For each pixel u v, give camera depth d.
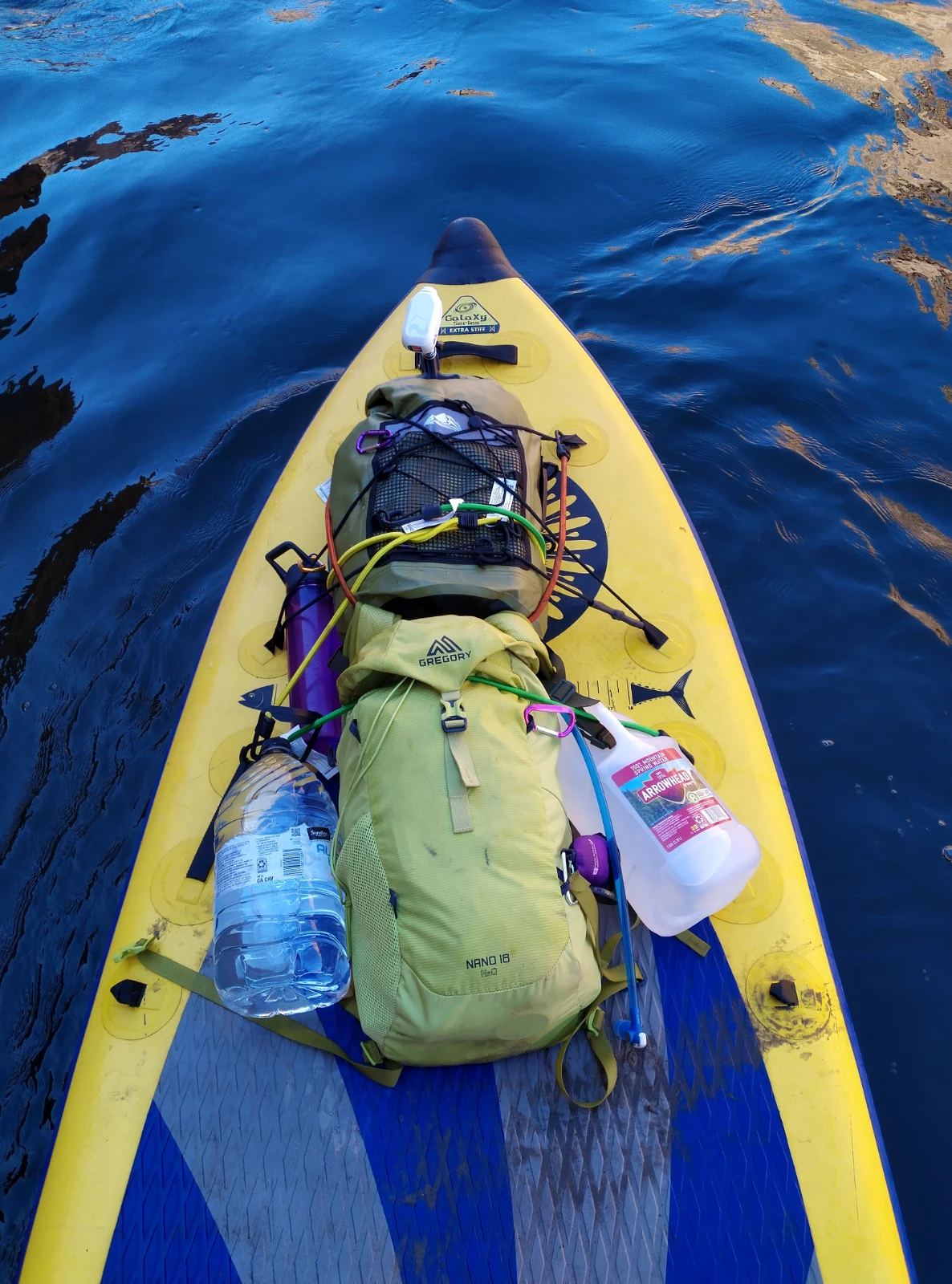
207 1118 2.06
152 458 4.41
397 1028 1.92
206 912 2.37
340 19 7.97
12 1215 2.59
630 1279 1.87
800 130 6.36
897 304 5.07
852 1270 1.89
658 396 4.60
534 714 2.21
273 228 5.69
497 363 3.69
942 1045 2.72
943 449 4.34
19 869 3.19
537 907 1.91
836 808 3.19
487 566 2.47
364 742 2.11
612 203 5.79
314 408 4.58
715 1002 2.19
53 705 3.57
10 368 4.91
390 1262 1.89
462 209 5.76
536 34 7.50
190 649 3.71
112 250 5.58
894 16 7.77
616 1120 2.04
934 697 3.47
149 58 7.62
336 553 2.73
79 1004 2.93
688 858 2.10
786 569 3.90
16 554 4.06
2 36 8.09
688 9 7.79
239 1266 1.90
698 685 2.77
